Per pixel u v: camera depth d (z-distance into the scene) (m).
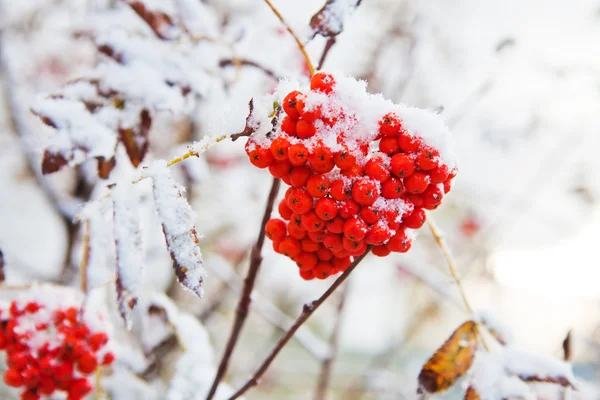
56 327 0.40
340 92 0.31
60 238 0.92
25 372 0.39
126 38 0.42
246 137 0.34
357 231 0.31
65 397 0.48
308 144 0.31
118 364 0.52
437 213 0.97
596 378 0.76
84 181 0.61
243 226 0.89
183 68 0.43
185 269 0.31
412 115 0.32
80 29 0.59
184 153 0.32
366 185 0.31
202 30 0.46
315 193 0.31
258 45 0.67
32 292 0.41
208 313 0.71
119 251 0.32
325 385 0.67
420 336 1.10
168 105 0.41
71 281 0.63
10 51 0.70
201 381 0.45
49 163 0.39
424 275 0.70
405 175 0.31
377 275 1.04
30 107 0.39
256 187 0.88
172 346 0.63
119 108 0.41
